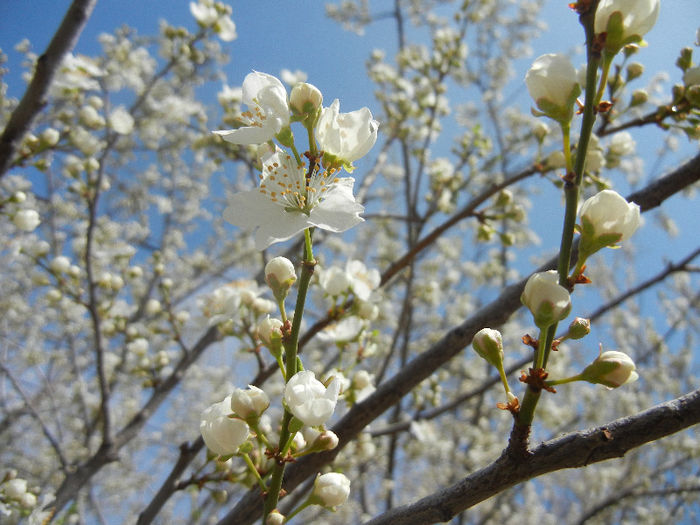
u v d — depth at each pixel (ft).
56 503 11.92
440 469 32.04
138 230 29.43
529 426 4.63
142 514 10.08
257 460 8.57
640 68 11.59
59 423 21.33
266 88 5.66
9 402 26.94
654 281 15.03
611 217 4.63
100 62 21.13
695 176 9.68
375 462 24.52
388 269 13.48
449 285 34.50
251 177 16.46
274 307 11.25
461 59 21.86
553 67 4.81
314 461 8.58
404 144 21.59
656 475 33.09
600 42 4.59
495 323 9.34
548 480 39.06
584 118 4.65
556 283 4.40
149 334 17.37
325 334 11.04
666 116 10.73
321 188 6.17
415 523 5.24
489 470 4.92
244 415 5.15
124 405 32.50
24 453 29.84
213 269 35.06
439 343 9.41
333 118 5.88
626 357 4.44
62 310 20.48
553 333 4.66
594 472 36.73
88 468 12.55
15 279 27.71
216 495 11.90
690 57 10.70
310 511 24.81
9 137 9.10
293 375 5.14
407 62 22.21
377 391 9.33
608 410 36.50
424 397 17.83
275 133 5.63
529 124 34.14
